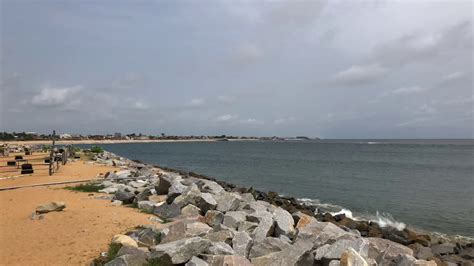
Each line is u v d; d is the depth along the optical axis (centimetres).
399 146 13562
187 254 742
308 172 4119
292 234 986
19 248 863
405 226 1666
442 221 1772
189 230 884
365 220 1772
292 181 3331
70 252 838
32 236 956
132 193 1587
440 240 1392
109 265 712
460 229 1628
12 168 2916
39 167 3014
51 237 948
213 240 856
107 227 1052
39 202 1455
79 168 3006
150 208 1317
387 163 5375
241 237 855
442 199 2366
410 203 2230
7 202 1453
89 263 771
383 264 743
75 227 1045
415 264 688
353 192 2672
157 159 6756
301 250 756
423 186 2961
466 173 3944
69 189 1830
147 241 884
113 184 1944
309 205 2148
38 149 6041
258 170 4434
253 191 2402
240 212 1157
